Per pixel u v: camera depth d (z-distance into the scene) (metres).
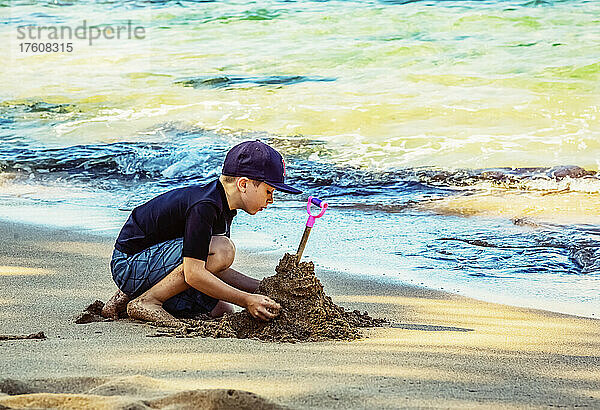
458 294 4.92
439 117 10.38
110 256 5.63
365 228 6.73
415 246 6.16
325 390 2.69
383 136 9.80
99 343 3.41
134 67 13.18
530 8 15.13
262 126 10.25
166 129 10.22
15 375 2.85
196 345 3.39
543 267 5.61
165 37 14.95
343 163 8.90
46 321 3.87
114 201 7.70
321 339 3.59
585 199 7.53
